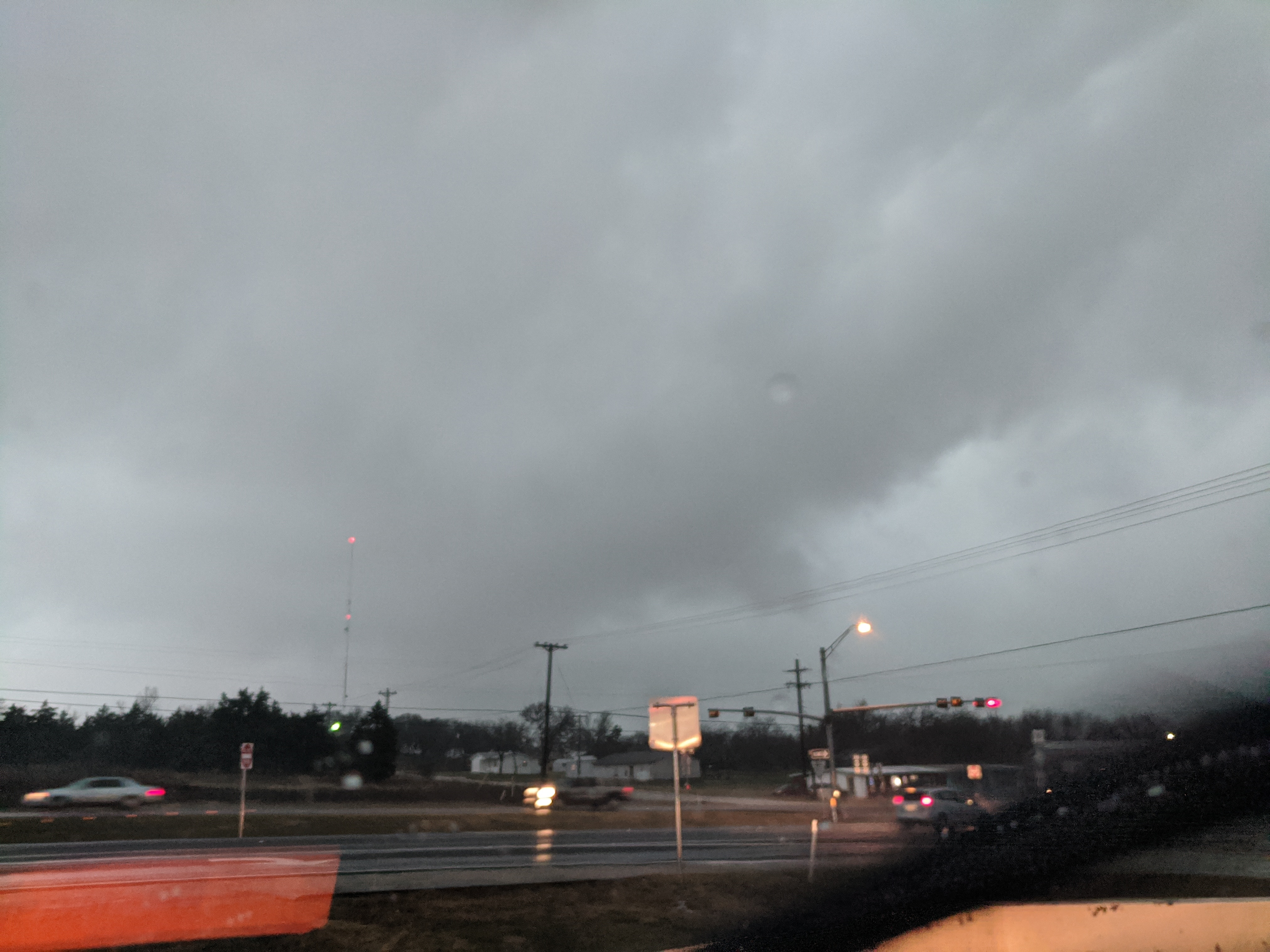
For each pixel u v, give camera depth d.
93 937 8.91
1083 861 13.85
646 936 9.62
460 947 8.97
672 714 14.52
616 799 45.31
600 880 13.05
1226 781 20.47
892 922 9.39
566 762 108.56
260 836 25.75
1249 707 24.62
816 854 18.03
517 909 10.82
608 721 109.94
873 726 67.94
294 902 10.90
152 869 14.91
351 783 58.88
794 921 10.04
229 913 10.15
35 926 9.39
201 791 44.41
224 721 72.31
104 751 73.94
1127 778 22.78
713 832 27.33
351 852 19.31
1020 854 14.80
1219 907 7.09
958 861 14.29
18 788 42.84
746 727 98.62
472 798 49.56
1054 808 21.73
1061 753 28.14
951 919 7.78
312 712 72.38
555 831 28.55
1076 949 7.18
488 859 17.31
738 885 12.65
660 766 93.88
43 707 74.12
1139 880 11.86
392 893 11.71
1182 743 25.00
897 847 18.70
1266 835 15.90
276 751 70.88
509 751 108.06
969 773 28.88
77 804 36.31
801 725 68.62
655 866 15.25
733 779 88.81
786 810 42.38
